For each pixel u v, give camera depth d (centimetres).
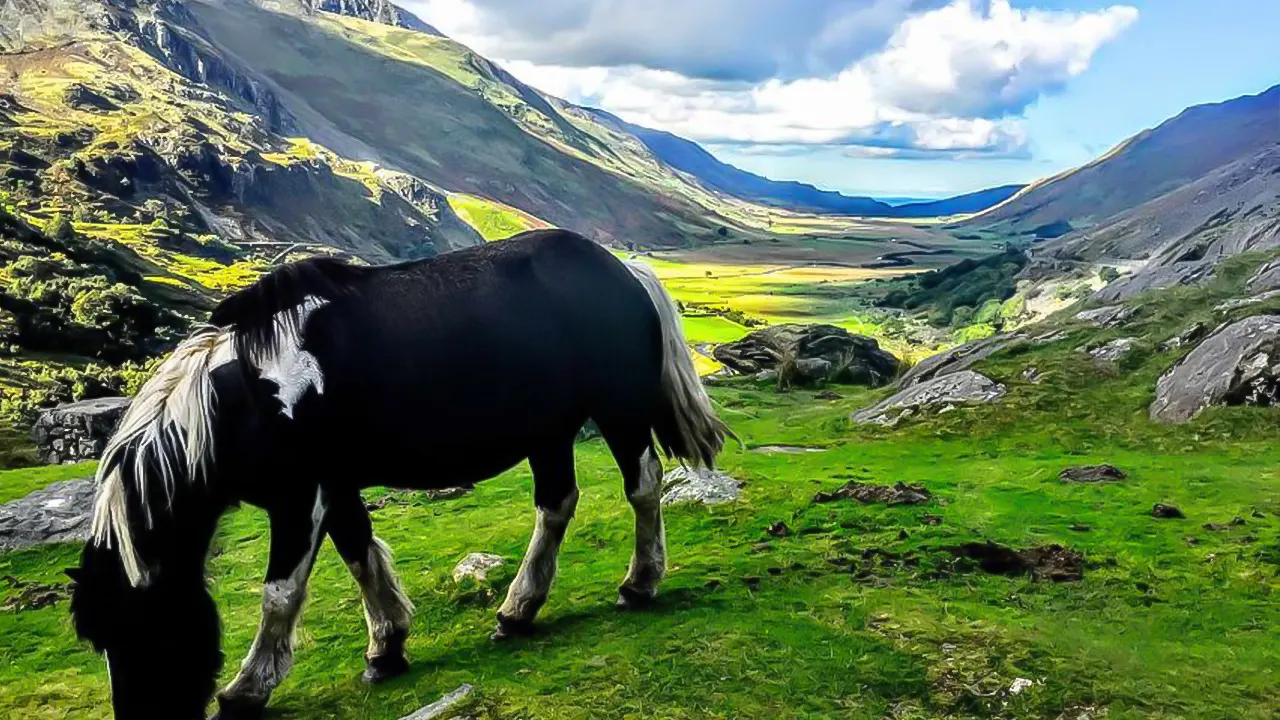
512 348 579
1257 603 604
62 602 796
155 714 489
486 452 592
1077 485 968
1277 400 1259
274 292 538
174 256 11225
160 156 15112
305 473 532
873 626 578
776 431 1666
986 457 1245
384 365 546
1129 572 671
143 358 5922
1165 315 1794
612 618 631
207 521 524
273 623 536
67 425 1811
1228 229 2908
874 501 902
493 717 498
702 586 680
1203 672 500
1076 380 1555
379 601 578
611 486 1119
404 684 563
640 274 662
